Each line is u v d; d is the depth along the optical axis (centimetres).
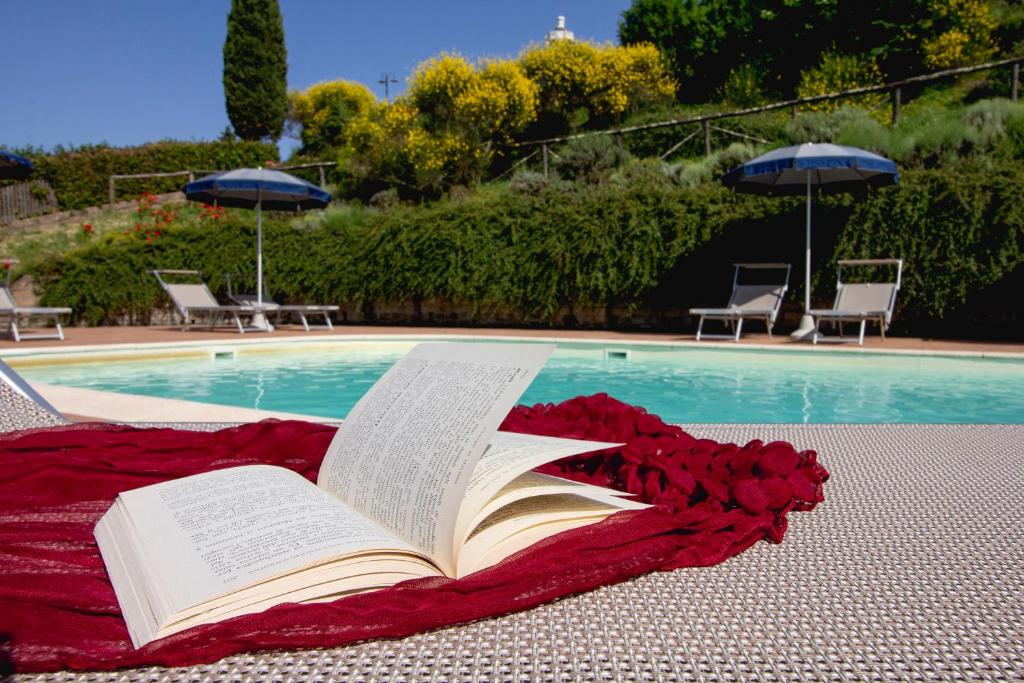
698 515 160
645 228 990
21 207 1681
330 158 1912
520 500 158
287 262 1227
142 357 780
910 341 809
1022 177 790
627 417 223
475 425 135
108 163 1773
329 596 118
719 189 1008
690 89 1919
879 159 786
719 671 102
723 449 209
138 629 108
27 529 159
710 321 995
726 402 510
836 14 1697
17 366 697
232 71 2445
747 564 146
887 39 1619
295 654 108
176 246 1225
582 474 192
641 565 136
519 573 128
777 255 925
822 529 169
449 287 1127
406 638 113
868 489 206
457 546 125
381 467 147
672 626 117
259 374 676
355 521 134
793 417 454
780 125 1358
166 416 346
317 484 165
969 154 990
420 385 162
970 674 102
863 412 468
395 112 1469
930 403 497
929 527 170
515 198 1126
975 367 643
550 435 212
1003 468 231
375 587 120
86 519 168
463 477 128
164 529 129
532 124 1700
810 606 125
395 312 1229
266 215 1466
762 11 1780
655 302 1009
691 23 1909
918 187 848
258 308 1010
